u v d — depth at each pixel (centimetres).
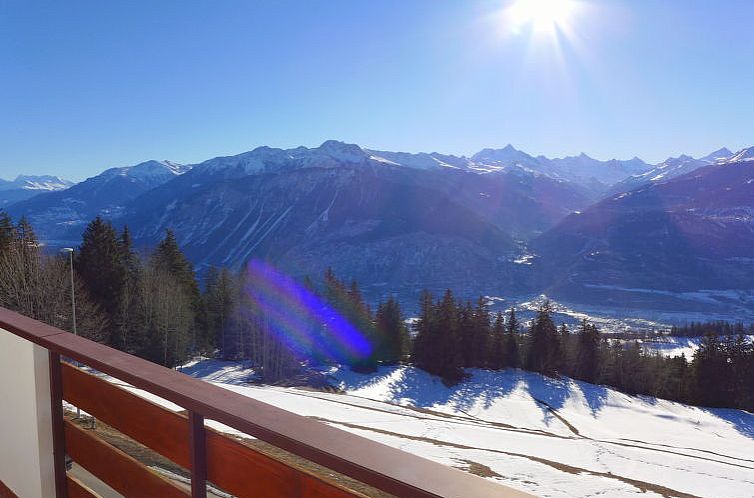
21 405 220
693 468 2356
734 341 5194
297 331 4453
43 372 210
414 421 2678
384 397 3966
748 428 4272
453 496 82
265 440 113
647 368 5181
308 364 4484
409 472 91
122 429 174
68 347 180
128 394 171
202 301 4262
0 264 2569
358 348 4734
